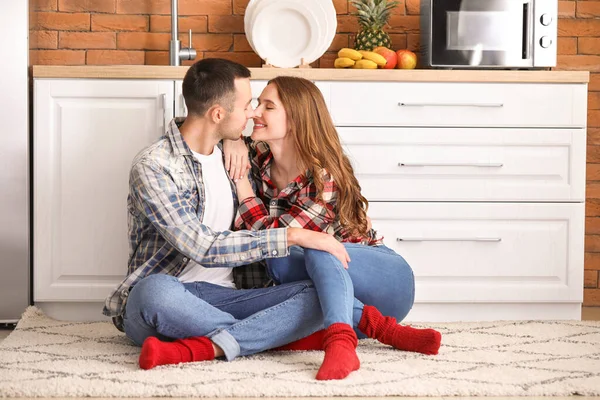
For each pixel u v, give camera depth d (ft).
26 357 7.42
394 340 7.68
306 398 6.23
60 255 9.68
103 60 11.25
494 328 9.16
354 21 11.44
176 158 7.77
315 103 8.21
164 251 7.73
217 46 11.39
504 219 9.88
